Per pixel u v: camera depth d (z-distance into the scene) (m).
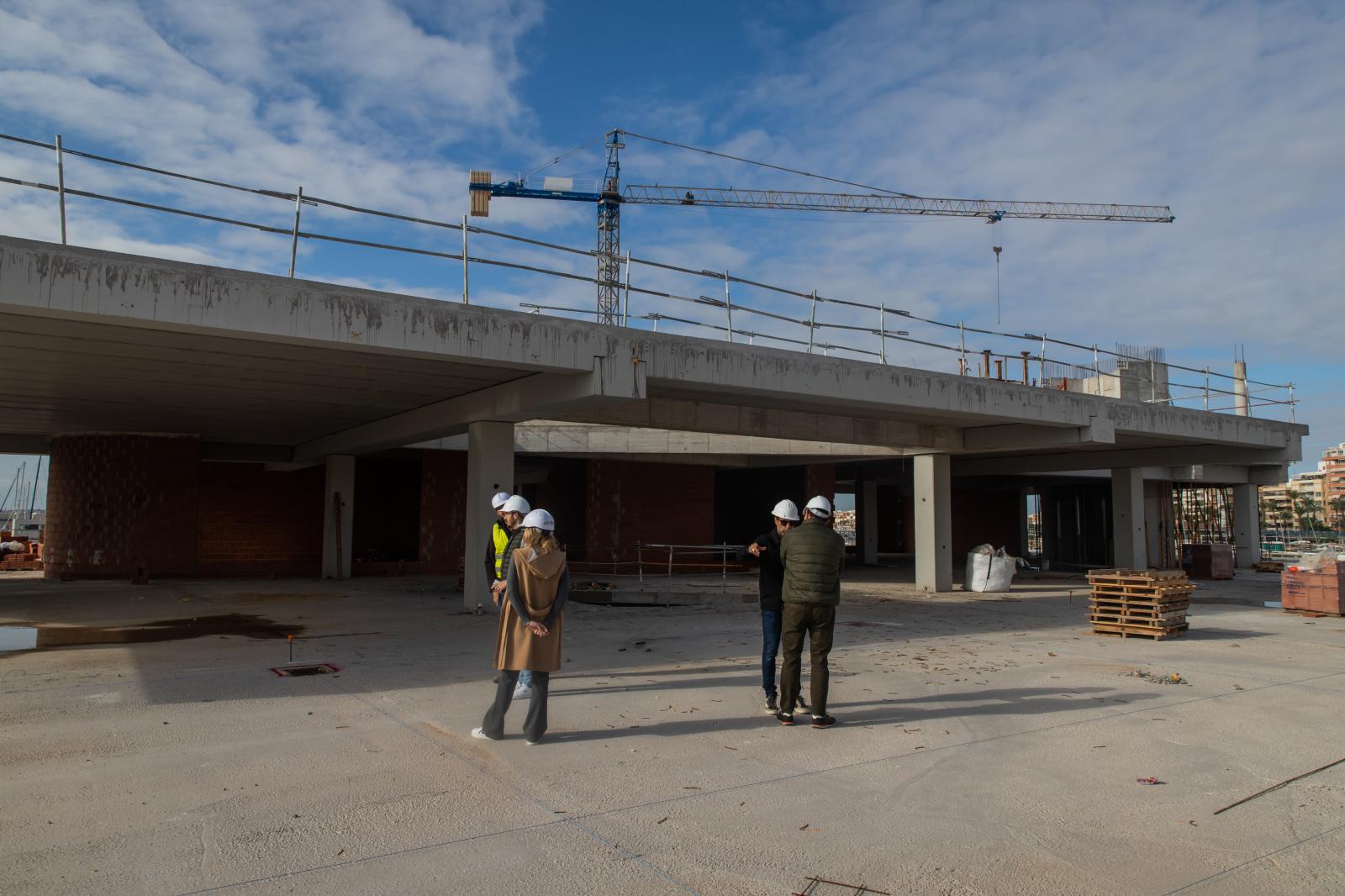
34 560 26.05
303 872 3.98
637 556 25.39
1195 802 5.16
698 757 5.93
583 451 23.39
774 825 4.68
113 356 11.30
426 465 23.69
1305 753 6.23
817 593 6.68
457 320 10.37
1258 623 14.59
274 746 6.04
